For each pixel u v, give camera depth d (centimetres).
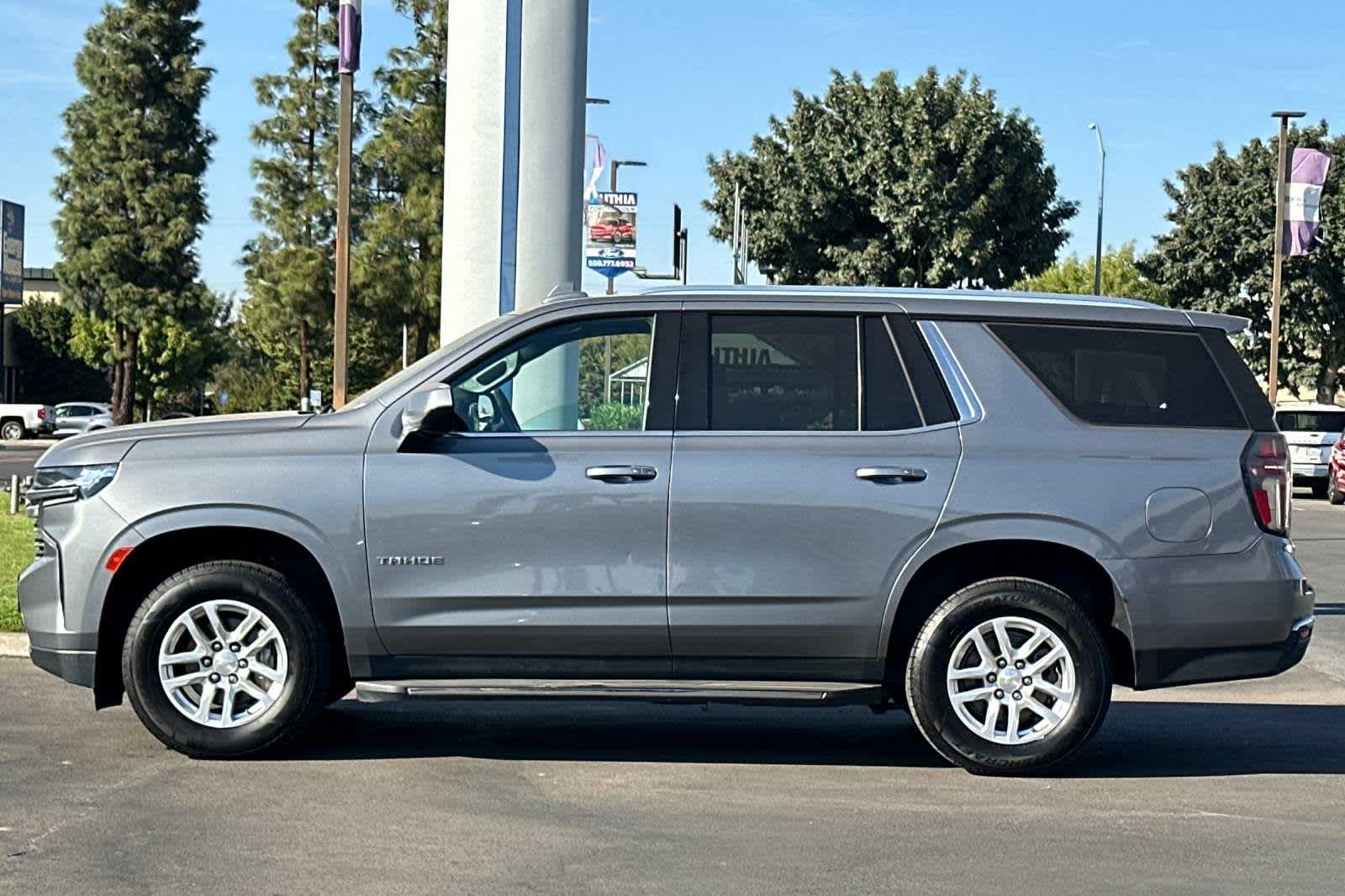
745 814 612
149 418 7144
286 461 673
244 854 541
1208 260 5062
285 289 5119
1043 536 669
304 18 5194
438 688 662
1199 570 677
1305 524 2389
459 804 619
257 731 679
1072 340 691
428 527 666
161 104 5950
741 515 666
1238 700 910
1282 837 592
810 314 690
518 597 665
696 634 668
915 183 4484
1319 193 3434
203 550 699
